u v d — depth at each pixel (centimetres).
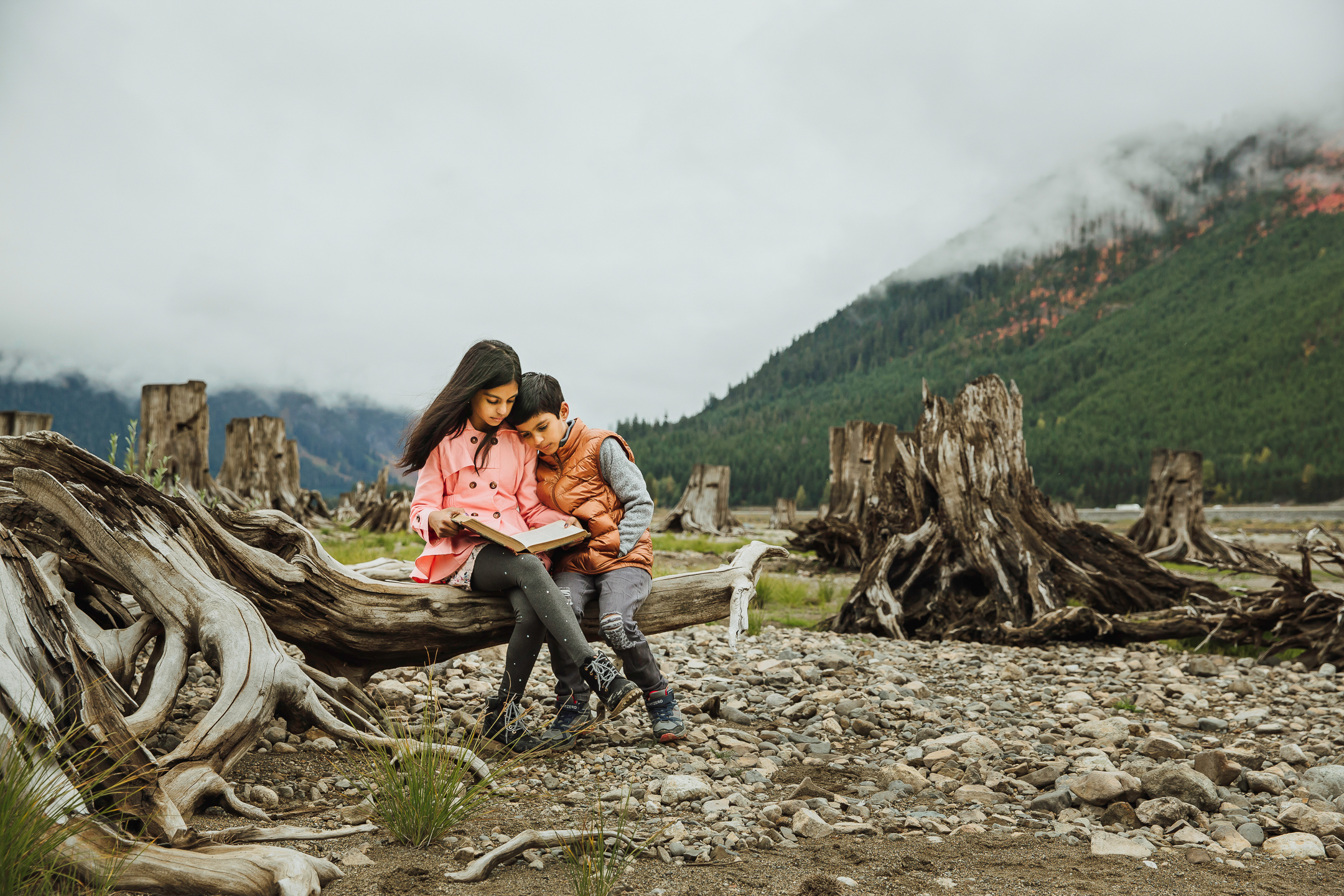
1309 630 728
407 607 373
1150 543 1789
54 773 210
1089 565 925
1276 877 247
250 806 260
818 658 630
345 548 1258
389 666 398
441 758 279
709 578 435
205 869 203
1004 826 293
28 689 230
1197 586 922
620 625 369
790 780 346
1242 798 326
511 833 262
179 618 320
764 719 463
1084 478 19912
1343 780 346
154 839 221
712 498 2505
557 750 366
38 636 248
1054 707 520
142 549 326
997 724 468
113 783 232
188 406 1346
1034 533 922
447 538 361
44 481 320
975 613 870
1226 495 16562
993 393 978
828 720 449
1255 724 484
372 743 308
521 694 365
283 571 361
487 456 360
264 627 329
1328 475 15762
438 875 226
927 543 929
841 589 1217
